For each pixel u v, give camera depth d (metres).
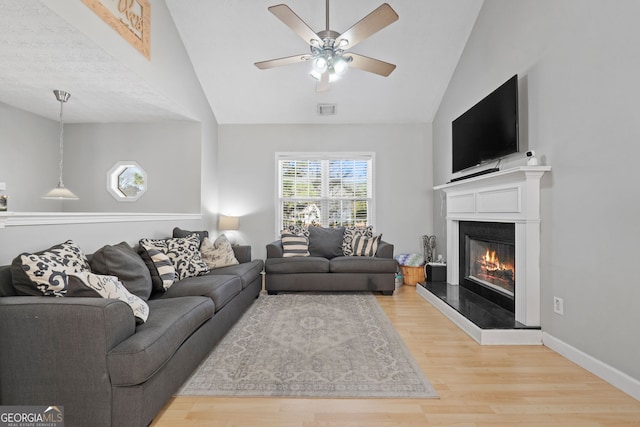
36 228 2.10
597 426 1.62
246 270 3.55
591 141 2.16
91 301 1.51
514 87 2.86
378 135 5.43
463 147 3.84
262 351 2.49
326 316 3.33
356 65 3.18
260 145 5.45
